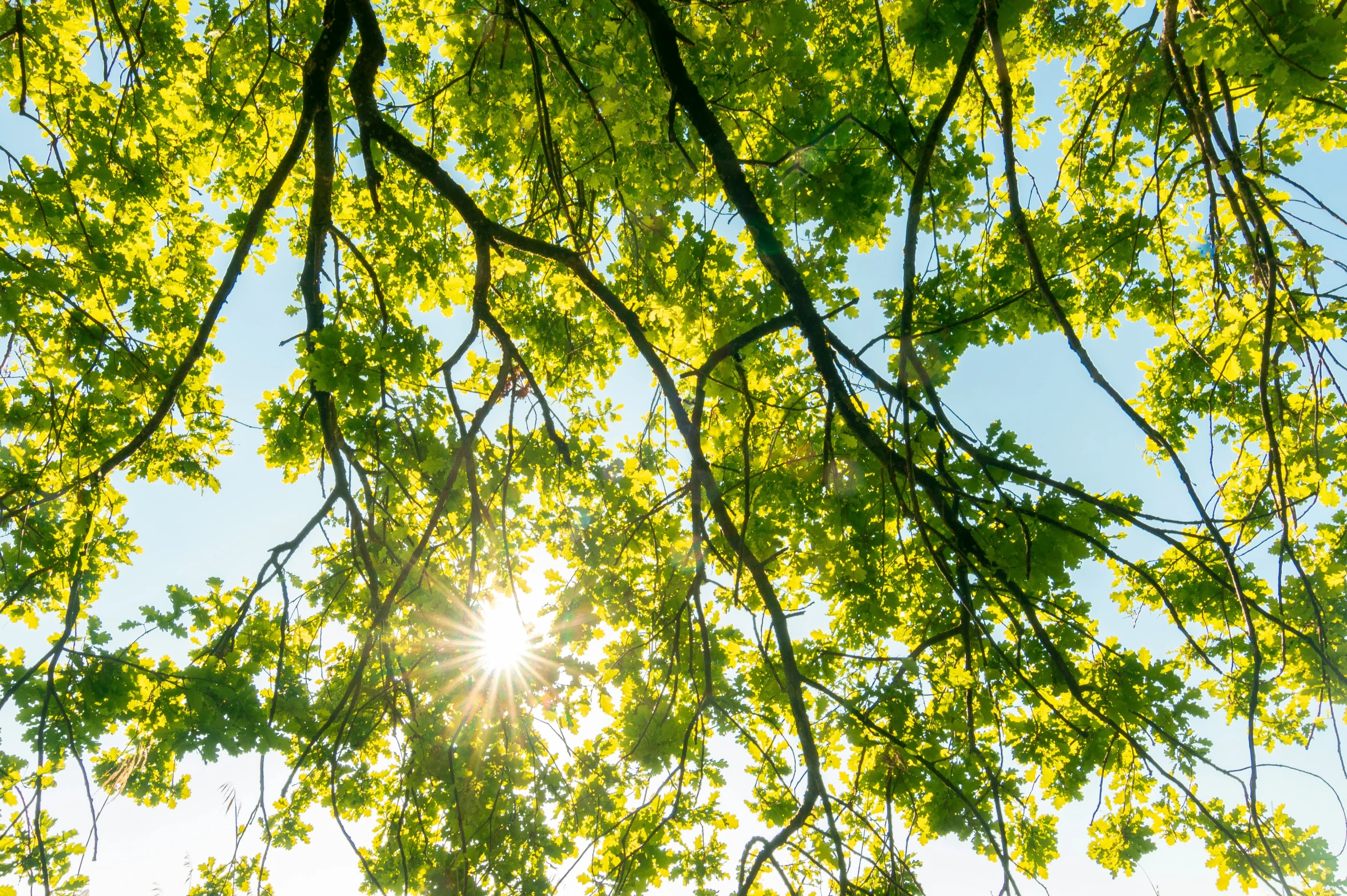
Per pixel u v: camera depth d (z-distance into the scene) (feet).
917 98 16.96
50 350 17.71
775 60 13.14
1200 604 16.81
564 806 16.38
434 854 15.43
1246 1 8.84
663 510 18.04
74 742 11.46
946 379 14.10
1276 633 16.28
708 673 10.91
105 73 13.91
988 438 13.80
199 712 15.47
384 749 17.02
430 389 13.00
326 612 15.70
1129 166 17.93
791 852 12.65
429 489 15.08
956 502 9.42
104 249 17.97
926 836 14.19
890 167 13.61
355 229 22.13
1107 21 16.22
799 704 9.47
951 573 9.18
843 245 14.12
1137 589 17.43
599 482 18.17
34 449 18.34
